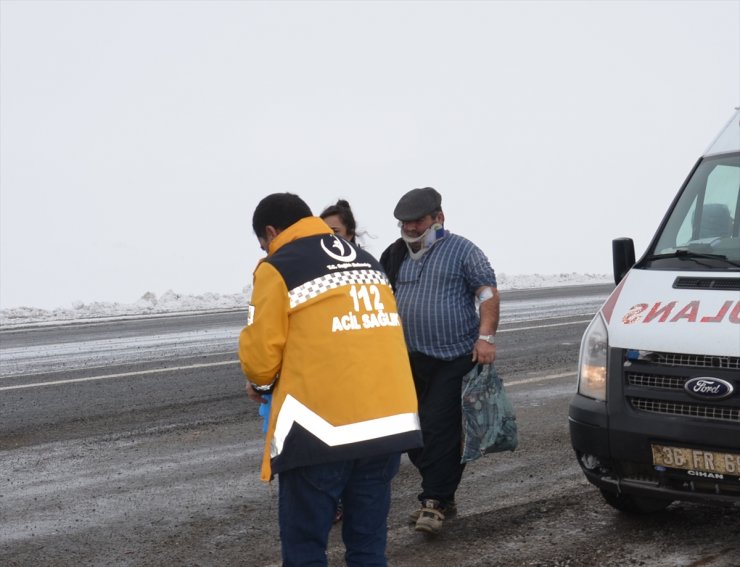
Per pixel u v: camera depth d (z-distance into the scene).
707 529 5.08
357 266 3.83
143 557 4.83
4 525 5.35
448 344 5.19
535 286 24.06
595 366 4.91
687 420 4.51
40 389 9.41
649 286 5.04
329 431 3.59
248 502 5.74
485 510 5.51
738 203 5.28
